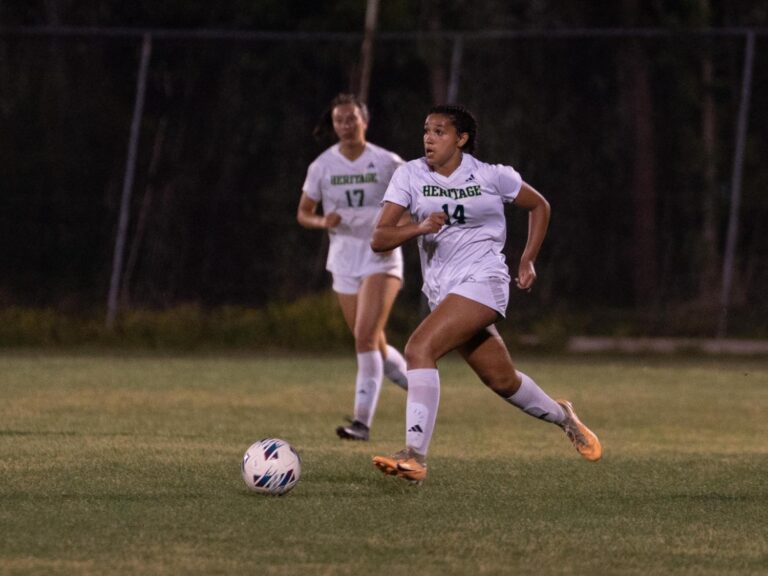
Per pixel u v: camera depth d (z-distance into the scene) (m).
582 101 76.88
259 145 75.94
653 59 76.88
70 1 97.12
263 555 20.44
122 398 46.44
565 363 65.94
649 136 76.81
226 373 57.47
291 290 74.62
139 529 22.25
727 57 76.75
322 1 98.44
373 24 76.69
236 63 76.25
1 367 57.97
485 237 27.27
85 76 75.50
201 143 75.81
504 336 72.50
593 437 29.69
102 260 74.31
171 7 97.69
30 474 27.84
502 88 76.88
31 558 20.05
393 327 72.38
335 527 22.67
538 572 19.69
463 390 52.59
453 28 98.50
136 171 74.88
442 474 29.28
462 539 21.89
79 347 70.31
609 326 74.69
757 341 73.50
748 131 76.31
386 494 26.19
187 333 71.50
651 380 57.69
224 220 75.19
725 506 25.73
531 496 26.45
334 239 39.03
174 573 19.20
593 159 76.69
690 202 76.31
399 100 80.75
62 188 74.81
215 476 27.97
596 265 75.94
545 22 99.19
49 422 38.50
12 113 75.19
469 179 27.05
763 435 39.91
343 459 31.55
